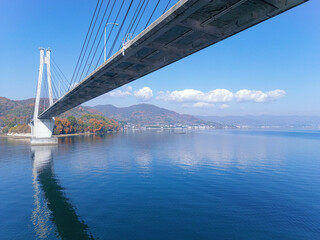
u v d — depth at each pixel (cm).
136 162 6081
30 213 2634
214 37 1934
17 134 19400
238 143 12606
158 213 2617
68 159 6506
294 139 16200
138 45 2180
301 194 3334
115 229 2228
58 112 9419
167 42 2177
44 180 4162
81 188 3650
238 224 2336
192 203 2945
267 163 6009
